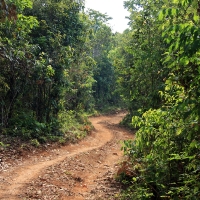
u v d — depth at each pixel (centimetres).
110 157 1296
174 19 477
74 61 2031
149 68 988
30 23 1297
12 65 1236
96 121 2900
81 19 2047
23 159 1012
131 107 2308
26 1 1188
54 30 1700
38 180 773
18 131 1252
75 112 2259
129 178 782
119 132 2222
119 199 643
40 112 1544
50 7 1712
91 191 732
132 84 1280
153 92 902
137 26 1178
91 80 2686
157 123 499
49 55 1579
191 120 397
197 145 387
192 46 298
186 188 428
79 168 1002
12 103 1341
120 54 2583
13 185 706
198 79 354
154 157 559
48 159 1077
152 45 1015
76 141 1544
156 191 566
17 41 1285
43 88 1538
